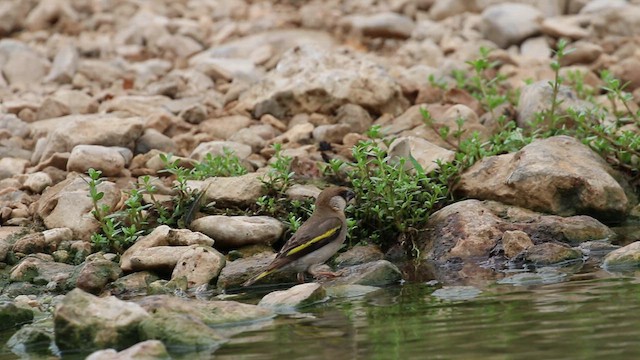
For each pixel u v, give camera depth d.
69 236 14.36
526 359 8.75
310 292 11.72
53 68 21.97
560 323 9.85
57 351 10.55
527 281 12.01
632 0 24.20
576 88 18.86
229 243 14.07
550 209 14.41
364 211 14.42
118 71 21.70
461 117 16.45
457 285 12.16
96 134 16.78
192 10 26.31
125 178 16.14
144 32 24.11
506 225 13.84
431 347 9.38
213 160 15.74
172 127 18.14
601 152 15.63
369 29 23.30
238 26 24.23
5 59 22.50
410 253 14.05
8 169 16.69
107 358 9.59
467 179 14.95
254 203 14.82
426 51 21.77
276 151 15.55
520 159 14.82
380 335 9.99
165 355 9.73
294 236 13.12
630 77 19.77
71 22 25.05
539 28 22.38
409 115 17.94
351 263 13.79
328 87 18.38
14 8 25.05
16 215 15.09
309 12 24.50
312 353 9.52
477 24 23.39
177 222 14.54
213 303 11.31
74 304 10.70
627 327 9.52
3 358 10.38
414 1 24.84
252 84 19.84
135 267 13.45
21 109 19.25
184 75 20.67
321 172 15.80
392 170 14.29
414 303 11.32
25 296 12.84
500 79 19.59
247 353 9.72
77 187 15.25
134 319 10.55
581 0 24.00
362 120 18.06
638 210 14.78
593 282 11.63
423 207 14.55
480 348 9.20
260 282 13.21
